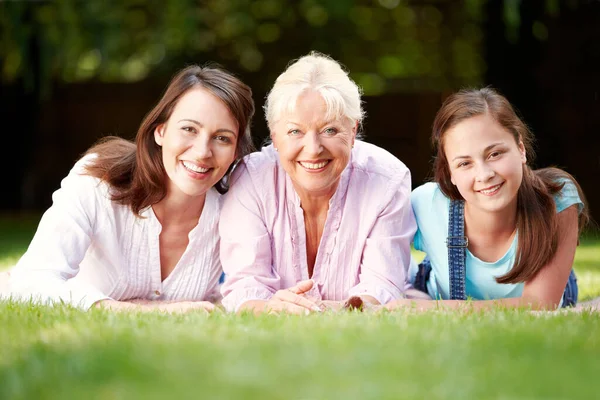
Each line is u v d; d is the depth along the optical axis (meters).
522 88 18.27
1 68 19.86
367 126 22.14
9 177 21.70
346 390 3.46
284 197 6.69
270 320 5.18
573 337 4.63
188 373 3.69
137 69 24.20
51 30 17.70
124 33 21.05
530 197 6.63
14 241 14.12
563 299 7.29
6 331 4.82
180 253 6.93
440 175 6.78
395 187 6.71
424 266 7.71
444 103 6.64
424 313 5.57
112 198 6.56
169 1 20.00
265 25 23.34
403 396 3.38
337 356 4.02
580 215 6.98
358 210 6.67
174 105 6.32
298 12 22.95
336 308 6.20
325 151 6.09
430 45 24.39
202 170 6.31
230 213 6.73
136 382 3.58
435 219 6.99
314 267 6.73
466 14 23.36
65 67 20.73
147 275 6.84
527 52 18.06
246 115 6.49
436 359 4.00
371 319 5.20
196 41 22.80
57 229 6.39
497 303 6.30
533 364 3.98
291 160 6.17
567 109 18.48
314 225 6.75
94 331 4.70
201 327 4.84
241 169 6.81
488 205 6.40
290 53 23.77
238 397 3.33
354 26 23.88
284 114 6.09
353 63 24.69
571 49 18.08
